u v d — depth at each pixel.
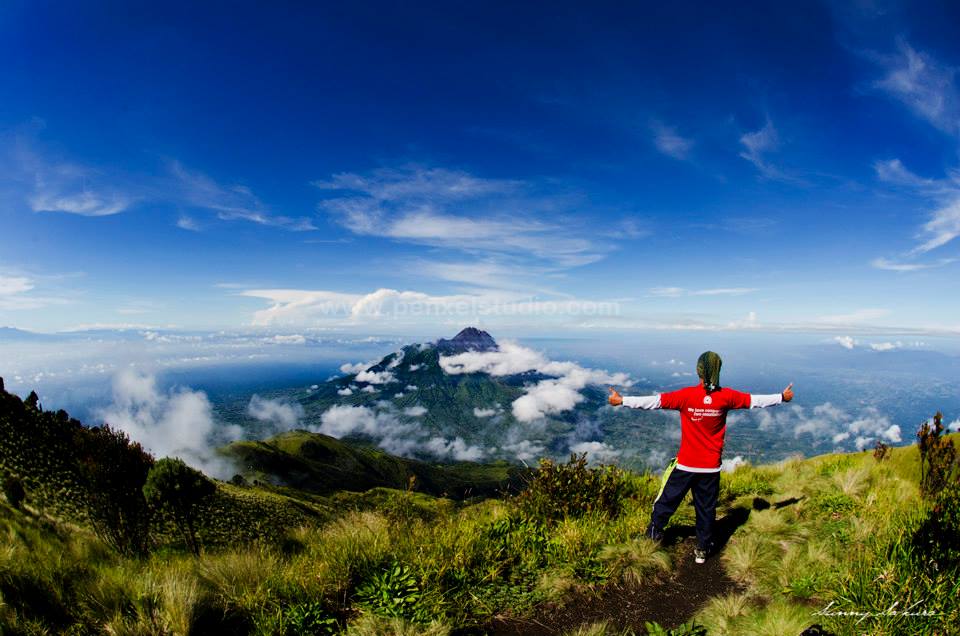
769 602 4.44
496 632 4.27
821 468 10.51
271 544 6.51
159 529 10.37
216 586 4.74
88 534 10.62
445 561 5.14
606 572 5.16
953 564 3.83
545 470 7.62
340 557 5.25
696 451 5.44
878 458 9.79
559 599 4.75
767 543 5.51
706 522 5.41
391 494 7.02
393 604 4.41
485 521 6.72
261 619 4.20
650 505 7.42
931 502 5.59
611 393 5.88
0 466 23.78
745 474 10.37
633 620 4.38
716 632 3.77
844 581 4.10
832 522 6.25
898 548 4.18
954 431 7.87
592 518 6.84
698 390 5.46
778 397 5.33
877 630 3.39
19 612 4.14
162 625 4.05
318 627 4.16
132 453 10.29
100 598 4.45
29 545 6.27
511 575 5.17
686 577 5.17
